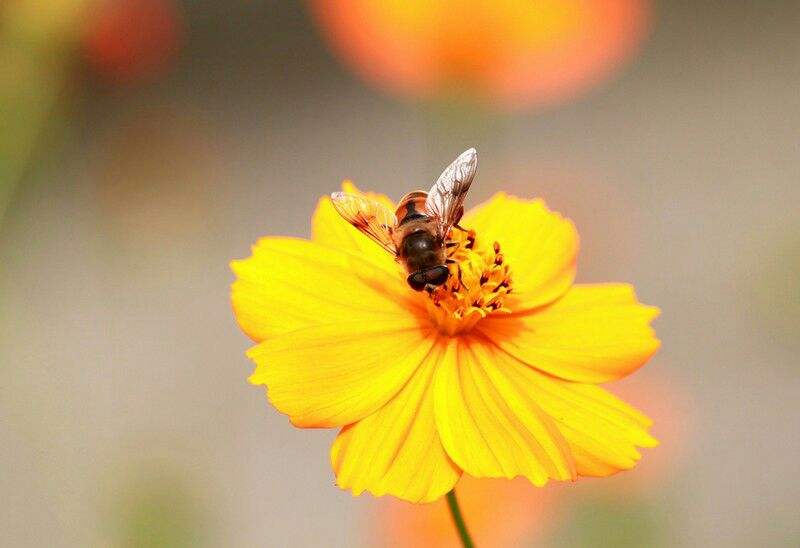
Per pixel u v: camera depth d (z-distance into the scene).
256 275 0.34
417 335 0.34
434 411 0.33
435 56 0.41
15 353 0.43
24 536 0.42
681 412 0.41
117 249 0.45
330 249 0.35
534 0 0.40
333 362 0.34
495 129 0.43
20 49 0.41
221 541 0.42
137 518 0.41
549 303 0.35
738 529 0.47
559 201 0.45
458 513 0.33
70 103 0.43
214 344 0.45
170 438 0.42
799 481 0.49
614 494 0.40
